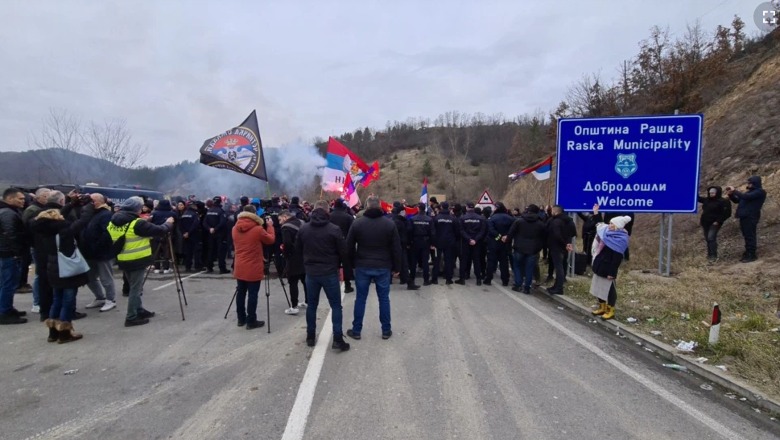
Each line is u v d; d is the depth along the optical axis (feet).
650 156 30.27
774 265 26.00
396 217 29.94
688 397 13.32
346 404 12.67
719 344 16.56
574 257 32.63
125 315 22.27
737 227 33.83
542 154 126.21
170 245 22.97
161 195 53.78
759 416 12.21
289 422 11.64
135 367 15.47
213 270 35.76
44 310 20.34
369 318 22.22
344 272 18.83
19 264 20.94
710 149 48.06
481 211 35.01
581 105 102.27
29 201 29.48
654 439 10.94
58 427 11.48
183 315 21.74
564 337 19.08
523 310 23.88
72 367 15.47
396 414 12.09
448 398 13.07
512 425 11.53
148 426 11.50
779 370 14.30
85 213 22.06
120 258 20.20
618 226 20.86
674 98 66.85
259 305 24.68
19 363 15.83
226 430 11.28
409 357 16.48
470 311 23.52
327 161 36.70
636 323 20.29
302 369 15.26
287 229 22.38
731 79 60.80
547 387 13.91
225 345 17.75
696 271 28.50
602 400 13.03
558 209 27.30
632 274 30.32
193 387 13.84
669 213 30.14
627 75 90.43
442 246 30.76
